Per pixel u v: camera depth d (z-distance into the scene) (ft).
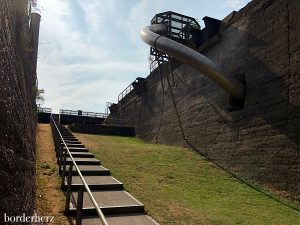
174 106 83.87
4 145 12.79
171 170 49.98
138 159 53.36
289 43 48.21
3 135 12.70
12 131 14.89
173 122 86.38
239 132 56.90
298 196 41.98
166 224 25.72
